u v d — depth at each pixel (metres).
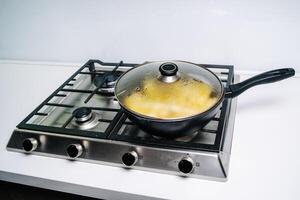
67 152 0.73
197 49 1.06
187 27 1.03
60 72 1.21
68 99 0.98
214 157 0.65
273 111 0.85
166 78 0.70
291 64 1.00
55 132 0.77
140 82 0.72
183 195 0.62
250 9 0.94
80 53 1.23
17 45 1.31
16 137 0.80
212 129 0.76
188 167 0.64
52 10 1.16
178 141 0.70
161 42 1.09
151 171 0.69
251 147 0.72
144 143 0.70
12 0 1.19
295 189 0.60
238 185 0.63
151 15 1.05
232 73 0.96
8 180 0.76
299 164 0.66
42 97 1.05
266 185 0.62
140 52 1.13
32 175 0.71
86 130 0.78
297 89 0.94
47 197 0.80
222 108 0.80
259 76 0.74
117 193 0.66
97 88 0.95
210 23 1.00
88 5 1.10
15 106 1.01
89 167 0.73
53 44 1.24
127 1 1.05
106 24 1.12
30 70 1.26
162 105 0.65
